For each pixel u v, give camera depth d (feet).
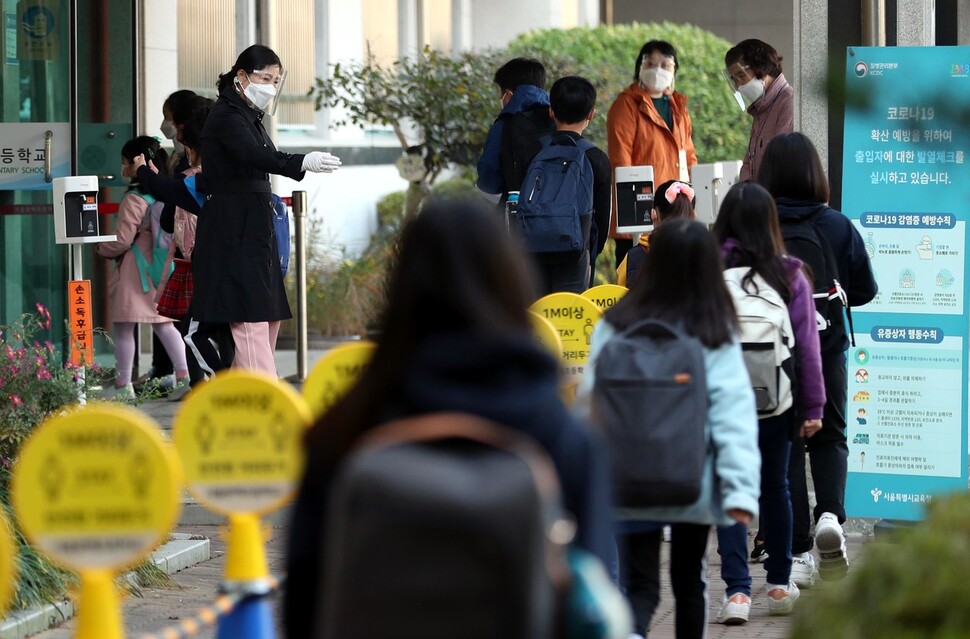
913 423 76.02
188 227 111.04
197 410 40.86
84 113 128.77
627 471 46.96
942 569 28.58
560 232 89.81
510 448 24.53
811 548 69.51
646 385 47.19
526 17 257.55
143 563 66.74
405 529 23.66
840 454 69.10
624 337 48.62
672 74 107.55
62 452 37.27
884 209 75.25
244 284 90.89
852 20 83.30
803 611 30.63
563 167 91.30
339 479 24.54
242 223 90.99
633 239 95.09
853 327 76.33
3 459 64.75
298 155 88.94
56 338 124.67
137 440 37.17
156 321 117.39
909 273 75.41
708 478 48.24
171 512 37.19
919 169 74.64
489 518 23.50
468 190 175.32
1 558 34.65
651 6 283.59
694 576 50.39
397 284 26.91
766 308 59.67
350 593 23.85
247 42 173.17
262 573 41.86
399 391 26.30
